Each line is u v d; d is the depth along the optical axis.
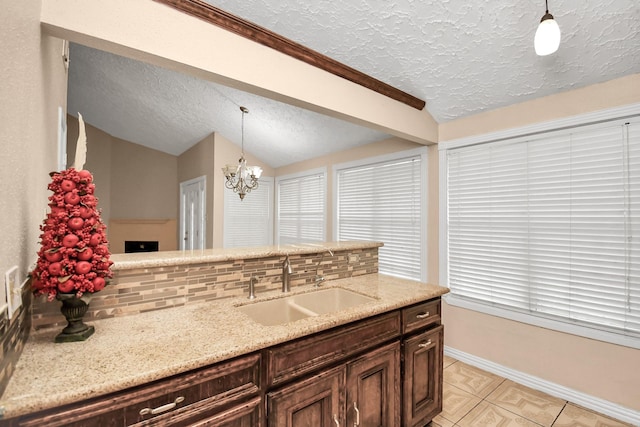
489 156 2.64
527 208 2.42
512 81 2.24
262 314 1.68
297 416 1.24
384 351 1.58
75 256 1.05
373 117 2.39
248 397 1.12
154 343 1.09
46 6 1.16
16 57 0.91
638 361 1.91
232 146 4.93
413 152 3.20
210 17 1.54
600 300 2.08
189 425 0.98
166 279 1.48
